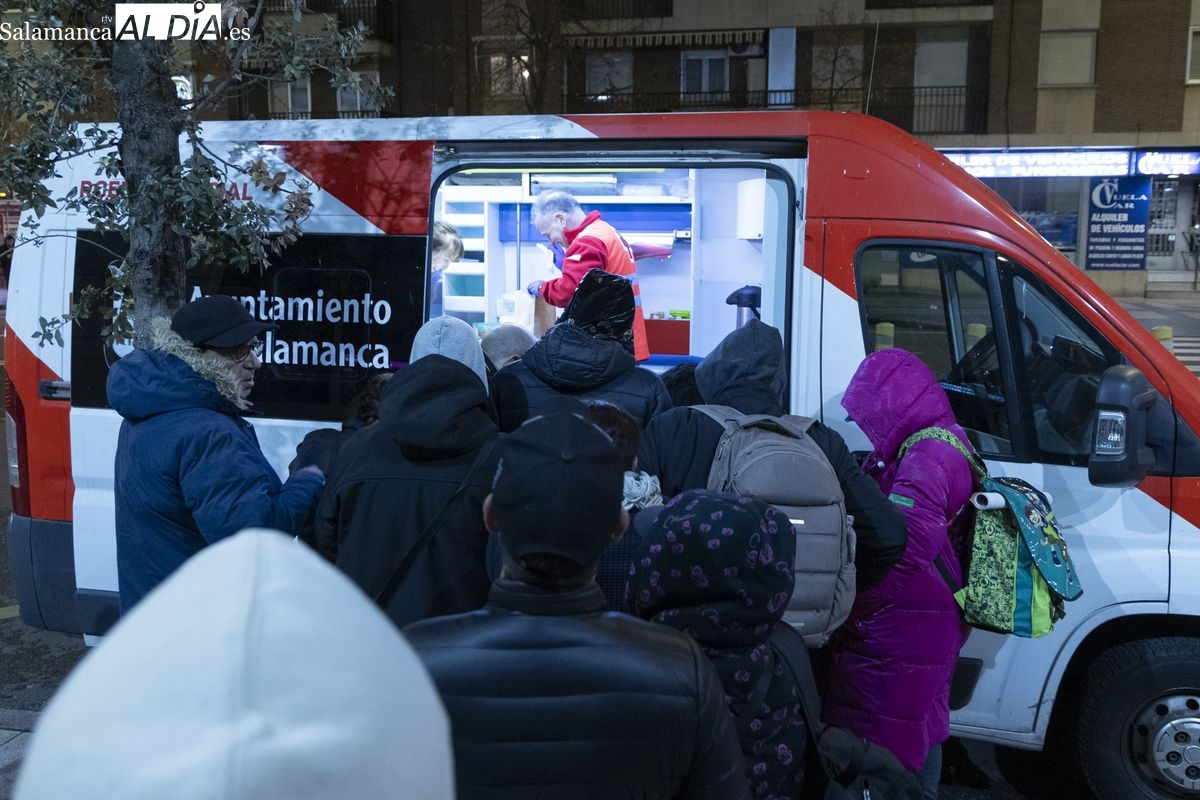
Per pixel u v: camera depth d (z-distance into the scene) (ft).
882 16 82.99
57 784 2.06
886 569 8.79
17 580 14.67
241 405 9.36
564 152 13.15
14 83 11.30
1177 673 11.28
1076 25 82.33
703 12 84.23
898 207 12.05
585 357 10.78
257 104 77.41
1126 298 86.22
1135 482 10.50
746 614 5.78
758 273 22.62
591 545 4.90
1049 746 12.77
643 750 4.66
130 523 9.04
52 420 14.30
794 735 6.08
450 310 21.79
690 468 9.12
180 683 2.09
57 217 14.35
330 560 8.24
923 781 10.05
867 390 9.91
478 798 4.68
